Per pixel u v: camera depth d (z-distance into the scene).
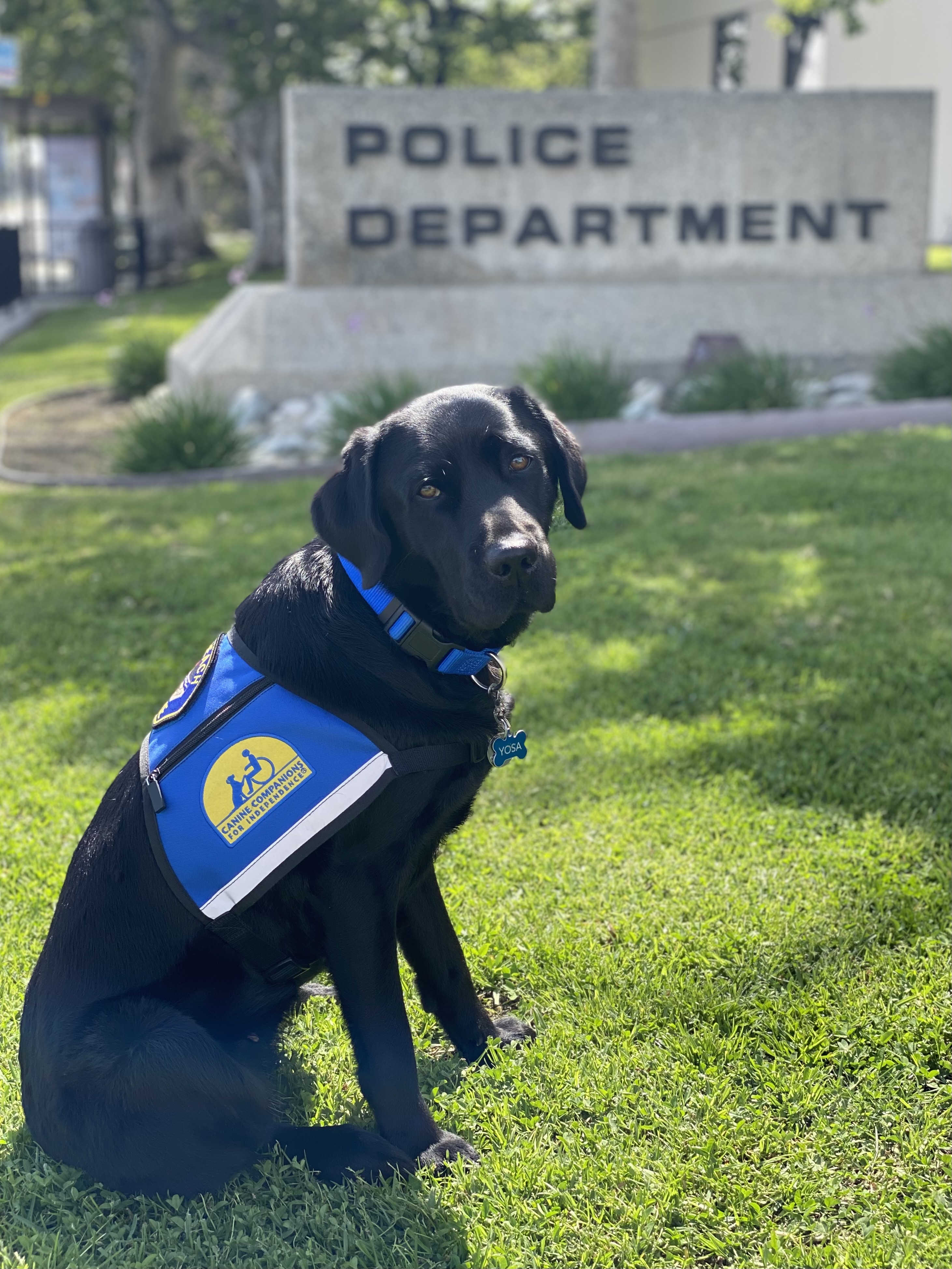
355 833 0.94
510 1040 1.14
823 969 1.19
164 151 11.73
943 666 1.92
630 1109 1.04
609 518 2.94
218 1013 1.00
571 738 1.77
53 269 11.24
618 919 1.31
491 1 9.87
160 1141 0.88
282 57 9.05
